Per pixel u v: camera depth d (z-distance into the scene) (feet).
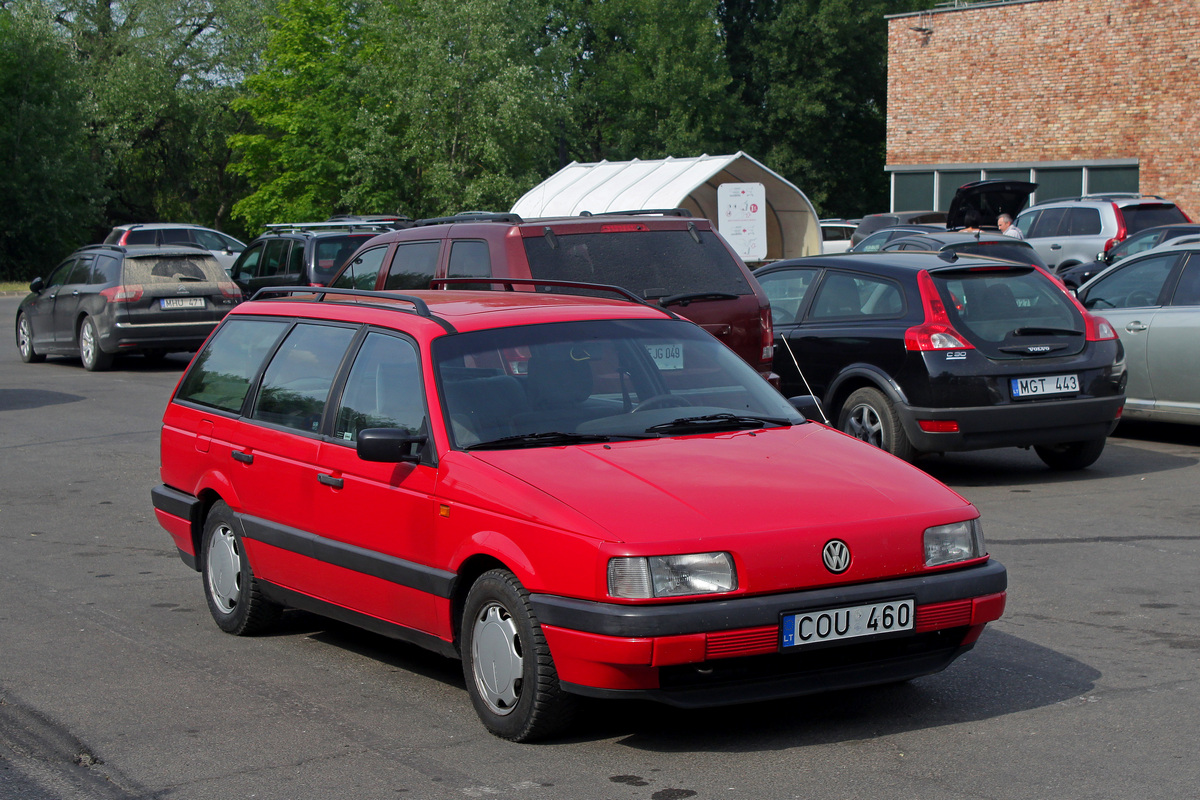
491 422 16.06
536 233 28.94
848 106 193.06
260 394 19.71
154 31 175.73
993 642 18.43
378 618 16.85
